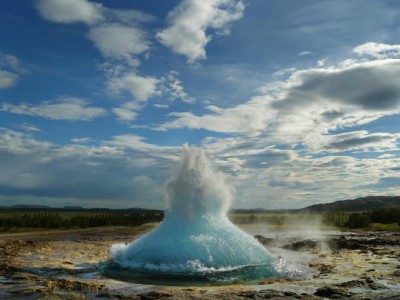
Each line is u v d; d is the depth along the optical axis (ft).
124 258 72.49
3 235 180.86
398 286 53.98
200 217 76.54
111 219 289.94
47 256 84.23
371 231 205.87
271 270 66.18
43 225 252.83
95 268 69.26
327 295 47.62
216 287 53.72
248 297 46.88
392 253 95.76
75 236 172.14
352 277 62.13
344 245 116.98
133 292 50.24
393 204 574.15
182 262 66.80
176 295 47.78
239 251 70.74
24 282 55.26
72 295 47.24
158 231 75.77
